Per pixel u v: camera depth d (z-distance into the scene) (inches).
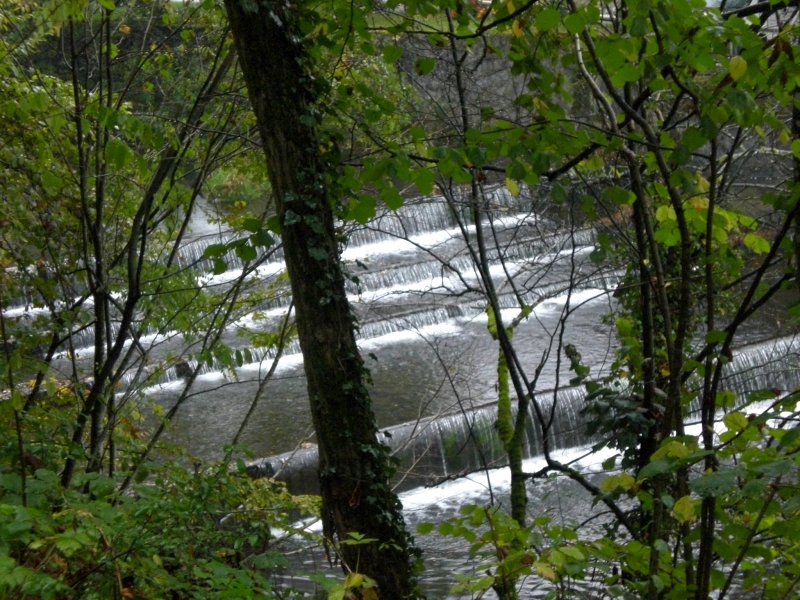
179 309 236.8
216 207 283.7
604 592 129.8
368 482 169.6
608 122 174.4
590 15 124.2
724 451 103.3
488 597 278.2
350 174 166.1
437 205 730.8
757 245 144.3
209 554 146.5
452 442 419.2
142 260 226.8
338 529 172.6
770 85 112.3
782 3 144.0
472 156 142.8
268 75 160.4
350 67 237.1
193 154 241.1
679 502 96.3
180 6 270.8
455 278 668.1
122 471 227.8
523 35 165.9
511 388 477.1
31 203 233.9
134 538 114.1
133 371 479.2
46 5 190.9
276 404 510.6
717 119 114.0
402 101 250.4
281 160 162.4
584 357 525.3
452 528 109.3
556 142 141.9
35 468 148.9
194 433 466.6
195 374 247.8
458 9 157.5
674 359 115.5
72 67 208.8
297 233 163.5
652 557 106.8
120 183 245.8
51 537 88.5
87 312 222.5
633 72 132.7
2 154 209.8
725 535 104.1
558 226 239.8
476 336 580.7
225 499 173.3
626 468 191.3
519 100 163.8
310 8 169.9
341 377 167.6
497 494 390.3
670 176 124.6
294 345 611.8
